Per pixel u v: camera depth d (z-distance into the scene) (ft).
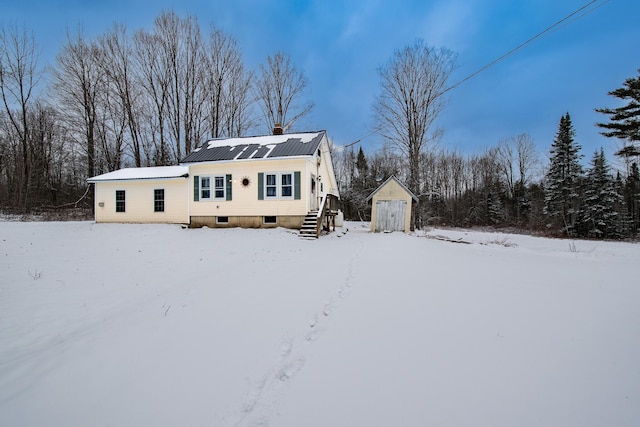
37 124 97.55
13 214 79.30
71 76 86.43
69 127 88.48
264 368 9.46
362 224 97.81
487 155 160.66
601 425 6.44
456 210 139.74
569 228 84.79
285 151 49.80
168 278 21.80
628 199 91.50
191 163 51.70
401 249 33.63
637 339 10.85
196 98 92.07
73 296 17.78
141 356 10.31
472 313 13.41
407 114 85.81
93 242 38.65
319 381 8.48
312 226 45.62
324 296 16.57
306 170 48.80
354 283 18.99
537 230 96.17
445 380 8.27
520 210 132.87
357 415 6.98
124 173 61.31
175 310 14.99
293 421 6.93
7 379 9.27
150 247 35.29
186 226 52.26
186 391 8.29
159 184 55.88
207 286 19.33
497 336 11.05
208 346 10.96
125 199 57.36
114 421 7.17
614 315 13.29
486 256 32.68
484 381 8.19
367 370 8.93
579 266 27.55
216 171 52.21
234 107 96.84
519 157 154.51
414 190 84.94
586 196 82.53
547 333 11.35
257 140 57.93
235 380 8.79
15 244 35.94
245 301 15.96
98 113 90.22
